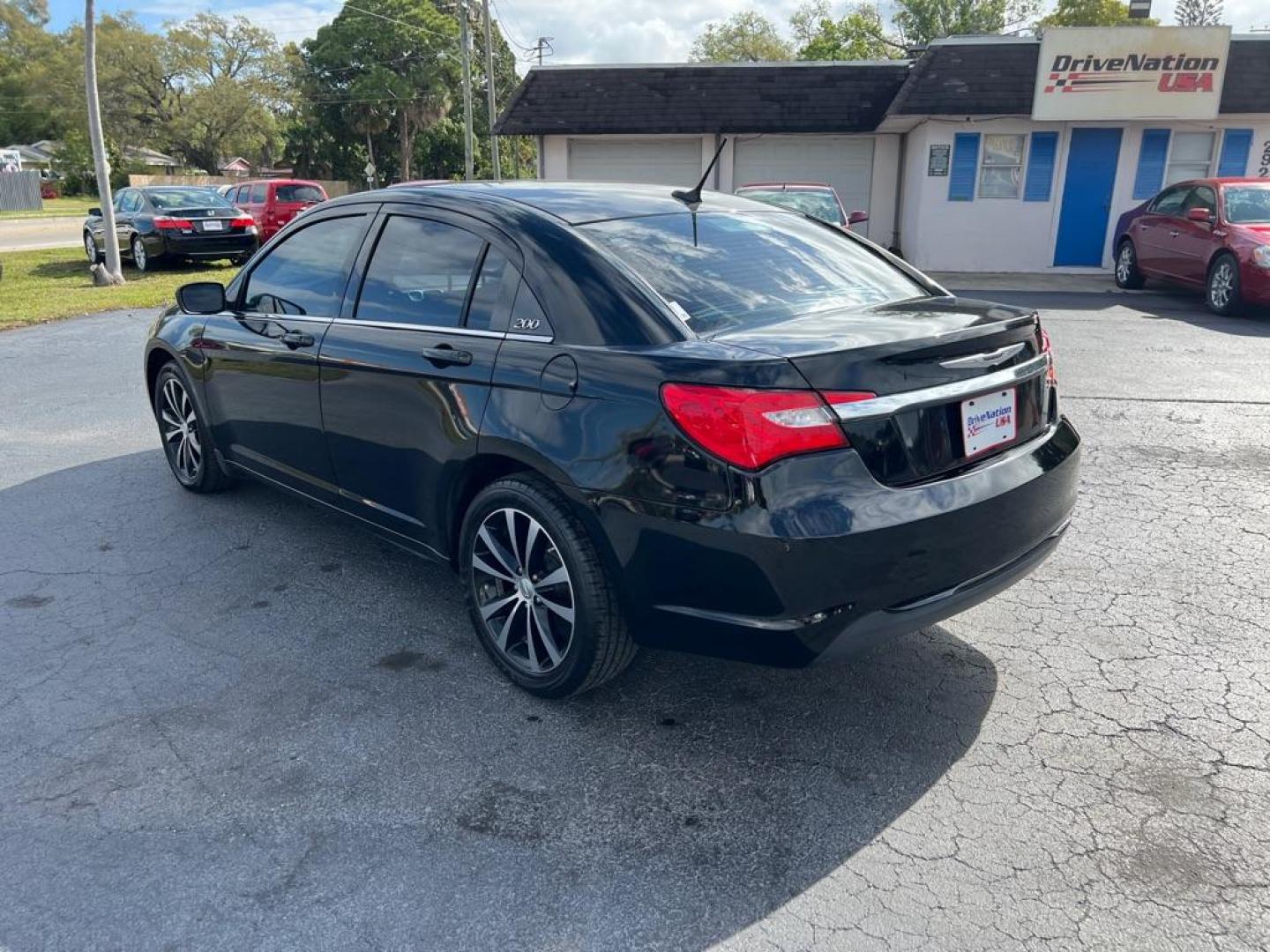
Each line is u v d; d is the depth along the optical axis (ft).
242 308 14.51
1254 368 26.55
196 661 11.14
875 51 166.20
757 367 8.05
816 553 8.03
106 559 14.10
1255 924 7.13
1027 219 57.47
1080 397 23.41
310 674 10.85
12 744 9.49
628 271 9.61
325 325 12.37
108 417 22.38
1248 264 35.01
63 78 255.09
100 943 7.02
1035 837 8.11
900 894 7.49
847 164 65.92
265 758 9.27
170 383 16.52
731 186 66.95
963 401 9.00
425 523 11.30
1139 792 8.68
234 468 15.46
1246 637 11.53
